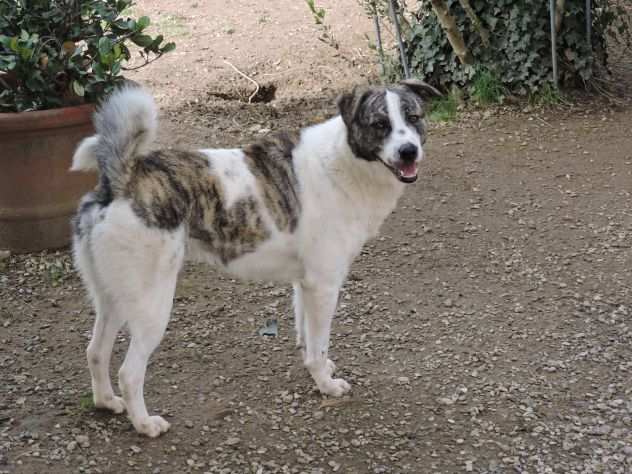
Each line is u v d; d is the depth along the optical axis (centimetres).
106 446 325
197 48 622
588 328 373
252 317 378
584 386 349
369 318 378
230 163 329
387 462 325
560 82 550
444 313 381
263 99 566
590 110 526
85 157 320
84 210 320
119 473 318
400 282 396
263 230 330
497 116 520
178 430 332
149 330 321
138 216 315
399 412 340
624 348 364
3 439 326
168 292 321
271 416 338
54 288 387
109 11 408
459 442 330
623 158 472
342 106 334
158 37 416
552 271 402
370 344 367
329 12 684
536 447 329
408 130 332
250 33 650
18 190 394
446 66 544
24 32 390
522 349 364
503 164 469
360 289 392
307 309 340
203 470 321
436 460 325
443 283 396
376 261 407
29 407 337
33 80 393
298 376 353
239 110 521
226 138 481
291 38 636
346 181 334
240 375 353
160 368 354
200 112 513
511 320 377
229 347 364
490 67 536
